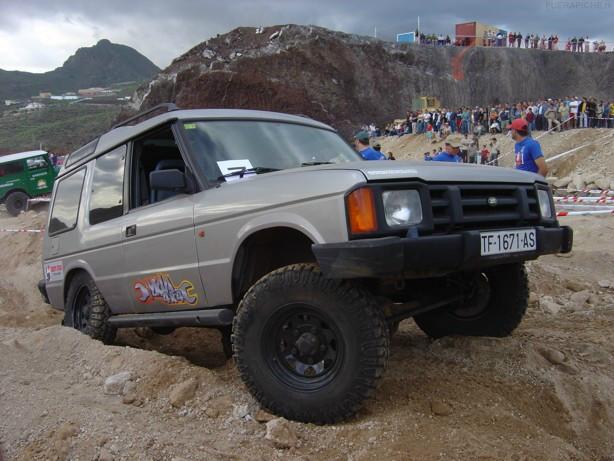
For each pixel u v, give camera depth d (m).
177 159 4.86
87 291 5.41
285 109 55.09
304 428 3.28
